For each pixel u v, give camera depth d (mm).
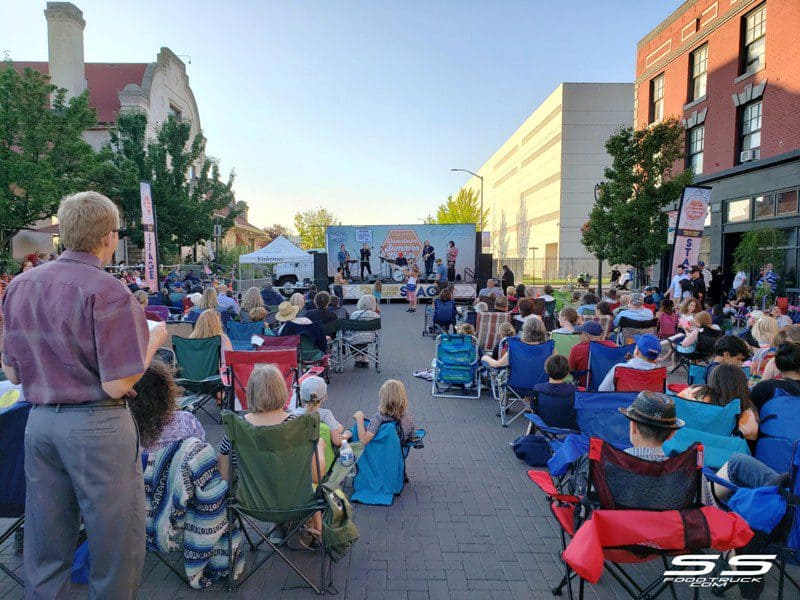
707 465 3453
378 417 4625
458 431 6277
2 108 16172
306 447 3057
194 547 3133
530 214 63969
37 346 1991
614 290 13148
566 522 3104
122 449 2078
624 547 2455
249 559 3547
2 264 15859
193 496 3125
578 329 7391
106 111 27500
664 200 17266
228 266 28109
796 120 14789
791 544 2719
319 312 8734
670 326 9508
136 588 2207
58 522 2088
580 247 52344
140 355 2039
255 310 8383
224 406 6203
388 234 23312
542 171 58625
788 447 3402
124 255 24094
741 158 16969
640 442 2842
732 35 17219
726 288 17844
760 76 16047
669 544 2404
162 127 24922
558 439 4777
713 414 3723
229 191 27656
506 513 4234
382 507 4328
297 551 3650
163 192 23719
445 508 4320
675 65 20438
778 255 15258
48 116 16625
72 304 1960
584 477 3109
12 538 3766
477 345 7922
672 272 14781
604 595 3195
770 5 15664
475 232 23172
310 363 8117
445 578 3346
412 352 11578
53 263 2059
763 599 3148
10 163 15484
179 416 3289
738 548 2605
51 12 24766
